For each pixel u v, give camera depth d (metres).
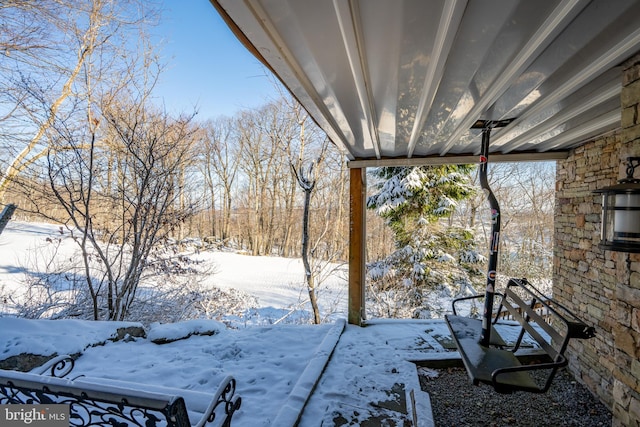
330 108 2.20
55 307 4.58
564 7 1.12
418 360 3.27
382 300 7.27
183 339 3.69
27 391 1.23
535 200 11.68
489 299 2.26
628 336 1.65
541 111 2.15
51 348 2.78
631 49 1.42
